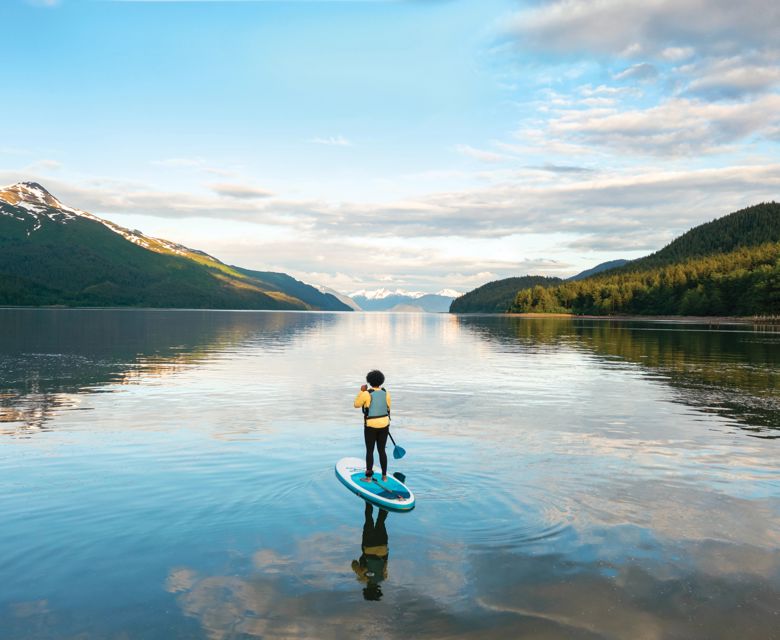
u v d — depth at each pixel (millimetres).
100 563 6199
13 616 5098
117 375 23609
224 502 8203
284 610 5230
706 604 5418
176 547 6625
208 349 39125
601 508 8039
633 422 14508
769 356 34969
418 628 4953
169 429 13266
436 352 39188
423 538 6926
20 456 10719
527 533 7105
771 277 125812
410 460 10625
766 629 5004
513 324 114438
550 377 24453
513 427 13836
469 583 5785
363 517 7637
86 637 4781
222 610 5234
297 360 32031
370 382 9734
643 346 45094
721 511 7961
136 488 8828
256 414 15305
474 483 9188
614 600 5469
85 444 11719
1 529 7121
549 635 4867
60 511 7781
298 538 6918
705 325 101875
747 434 13070
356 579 5852
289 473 9703
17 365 26844
